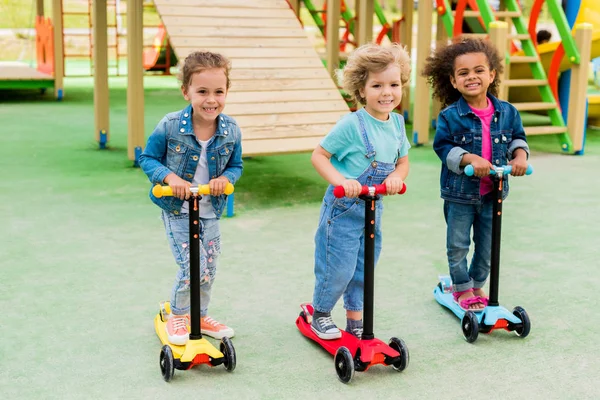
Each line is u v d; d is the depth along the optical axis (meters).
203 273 3.29
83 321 3.61
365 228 2.96
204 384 2.98
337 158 3.22
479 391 2.94
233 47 6.83
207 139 3.21
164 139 3.19
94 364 3.15
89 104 12.27
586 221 5.55
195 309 3.07
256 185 6.67
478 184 3.52
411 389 2.95
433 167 7.49
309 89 6.73
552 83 8.48
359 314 3.40
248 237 5.06
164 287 4.09
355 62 3.13
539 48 9.85
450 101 3.71
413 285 4.17
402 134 3.27
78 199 6.01
